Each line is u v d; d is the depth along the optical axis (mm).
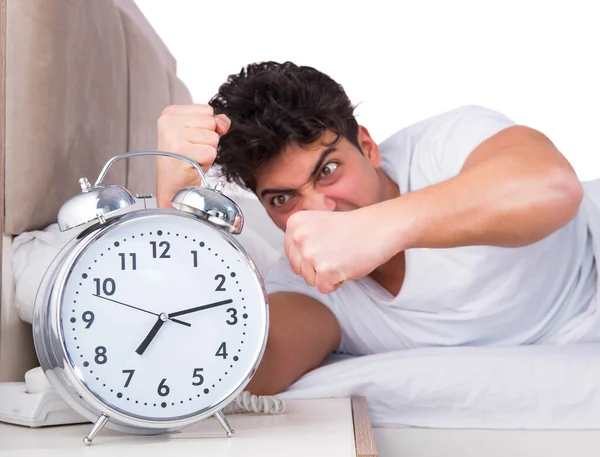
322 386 1320
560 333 1558
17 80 1429
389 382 1297
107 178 1762
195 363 882
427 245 1045
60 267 865
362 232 992
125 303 870
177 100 2457
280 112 1379
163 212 886
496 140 1389
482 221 1060
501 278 1482
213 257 904
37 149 1439
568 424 1230
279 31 2771
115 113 1818
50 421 1014
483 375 1264
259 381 1348
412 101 2873
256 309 912
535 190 1104
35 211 1454
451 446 1267
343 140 1458
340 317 1619
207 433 917
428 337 1564
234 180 1508
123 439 882
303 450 793
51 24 1454
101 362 854
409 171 1573
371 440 868
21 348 1439
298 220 1003
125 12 1989
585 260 1594
